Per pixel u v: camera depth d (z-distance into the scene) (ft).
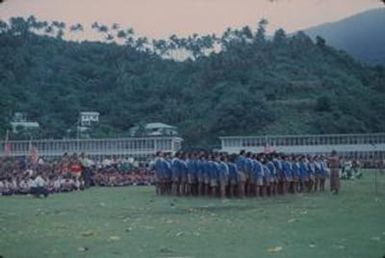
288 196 79.87
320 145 158.40
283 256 33.30
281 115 177.06
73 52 212.43
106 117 195.62
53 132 180.65
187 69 209.36
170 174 83.10
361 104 177.58
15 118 182.09
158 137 150.92
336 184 85.66
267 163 79.66
